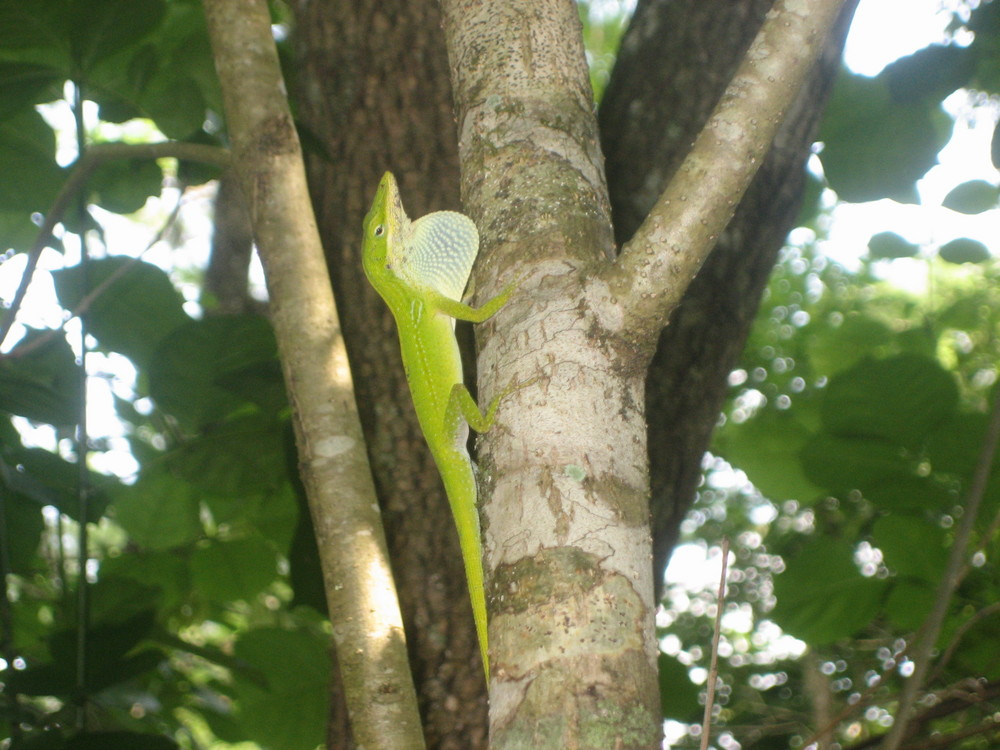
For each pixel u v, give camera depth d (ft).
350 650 7.18
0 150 12.57
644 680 4.37
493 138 6.31
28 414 10.49
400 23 11.55
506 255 5.76
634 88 11.35
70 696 9.53
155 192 13.64
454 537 10.60
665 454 10.46
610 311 5.27
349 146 11.47
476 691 10.15
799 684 15.42
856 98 13.02
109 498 13.29
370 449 10.85
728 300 10.82
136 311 12.59
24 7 10.19
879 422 10.33
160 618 16.03
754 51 5.50
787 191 11.12
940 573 10.36
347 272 11.28
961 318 18.74
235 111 8.67
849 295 23.82
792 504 18.38
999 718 10.89
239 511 14.96
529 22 6.66
